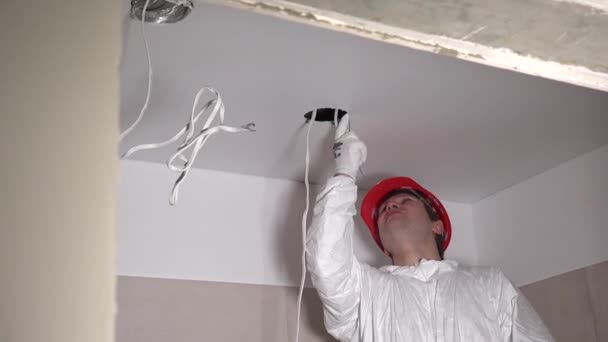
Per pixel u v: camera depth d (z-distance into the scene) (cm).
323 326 216
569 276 222
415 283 191
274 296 215
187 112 192
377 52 170
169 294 205
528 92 191
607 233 213
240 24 158
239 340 206
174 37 162
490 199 254
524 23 88
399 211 208
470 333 180
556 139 217
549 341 184
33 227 61
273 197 229
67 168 64
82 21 69
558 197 231
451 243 251
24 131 64
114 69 69
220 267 214
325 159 221
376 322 184
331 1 82
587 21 88
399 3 84
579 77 99
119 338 196
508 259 243
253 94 186
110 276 61
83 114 66
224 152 216
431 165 230
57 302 59
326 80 181
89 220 62
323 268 181
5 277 59
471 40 92
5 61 66
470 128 209
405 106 196
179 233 214
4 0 68
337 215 183
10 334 57
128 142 207
